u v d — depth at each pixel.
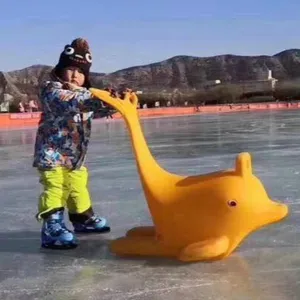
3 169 6.40
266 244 2.90
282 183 4.67
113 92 2.81
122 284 2.37
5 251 2.97
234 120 17.27
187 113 27.84
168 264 2.61
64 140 2.99
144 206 3.92
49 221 2.99
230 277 2.40
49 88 2.96
